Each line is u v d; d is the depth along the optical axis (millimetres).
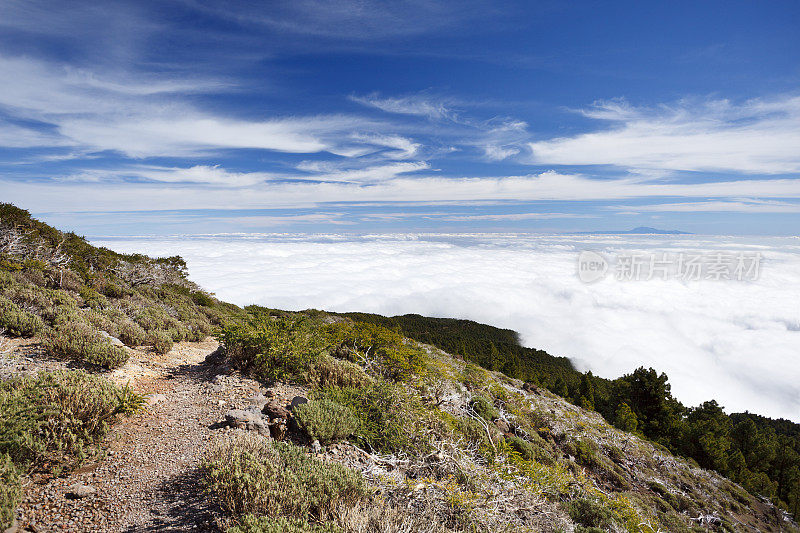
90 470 4223
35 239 13844
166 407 6082
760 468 41438
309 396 6898
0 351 6395
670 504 13797
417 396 8320
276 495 3639
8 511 3207
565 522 5520
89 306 10648
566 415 19031
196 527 3441
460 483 5230
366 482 4520
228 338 8188
